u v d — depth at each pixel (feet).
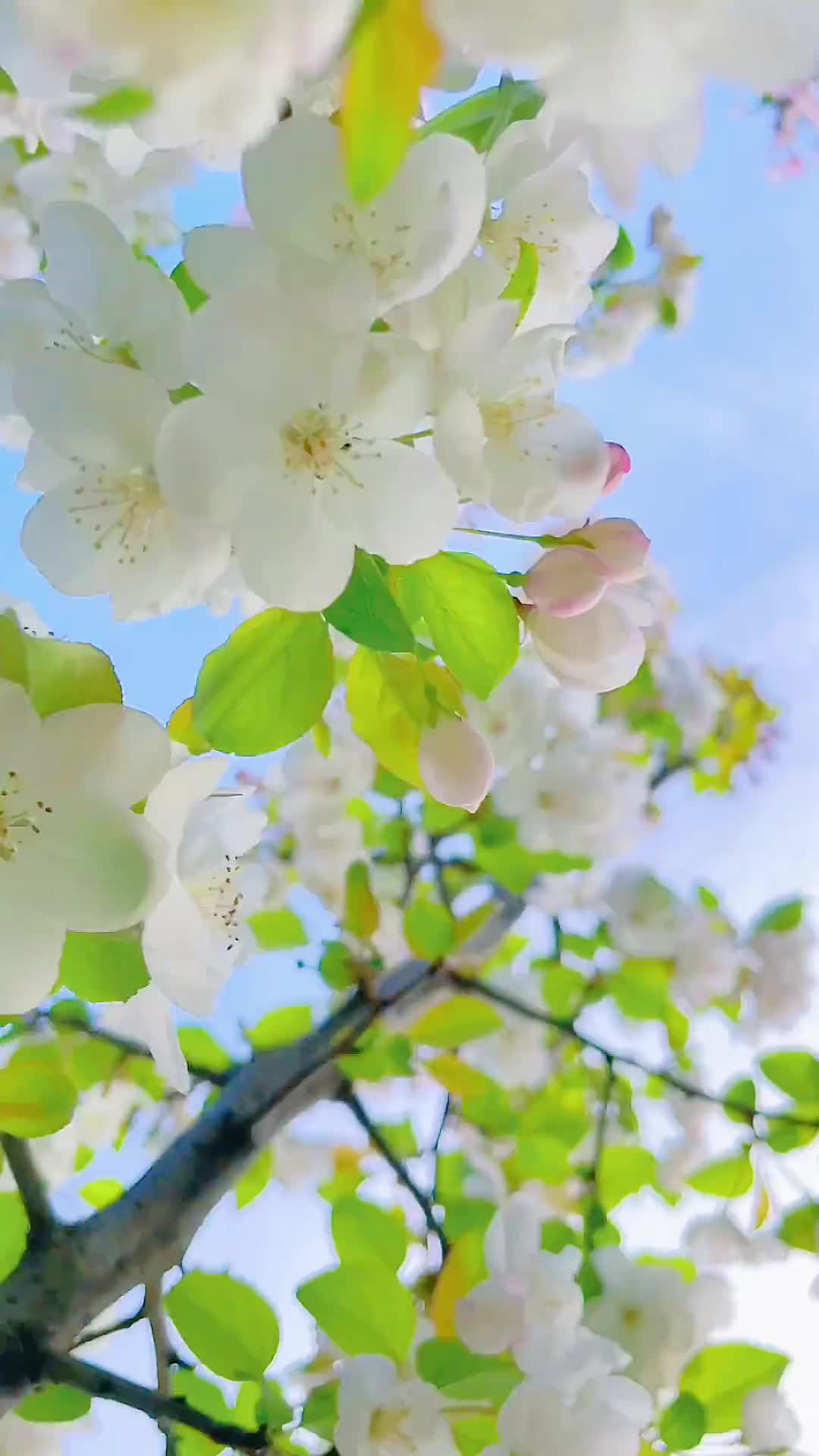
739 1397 1.42
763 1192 1.68
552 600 0.92
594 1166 1.75
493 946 1.83
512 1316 1.24
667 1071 1.92
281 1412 1.16
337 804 1.86
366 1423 1.10
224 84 0.58
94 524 0.82
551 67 0.55
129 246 0.79
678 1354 1.45
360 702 0.94
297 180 0.74
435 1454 1.10
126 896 0.80
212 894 1.00
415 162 0.75
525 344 0.84
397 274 0.76
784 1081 1.65
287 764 1.85
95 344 0.80
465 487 0.82
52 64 0.58
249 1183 1.69
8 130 1.05
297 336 0.74
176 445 0.75
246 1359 1.17
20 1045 1.32
